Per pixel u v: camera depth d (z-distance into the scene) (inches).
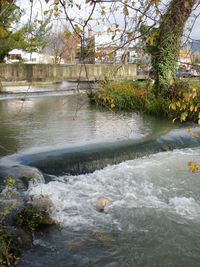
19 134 448.1
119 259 210.2
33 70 1026.1
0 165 320.5
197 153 415.5
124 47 142.2
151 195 301.9
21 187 279.6
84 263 204.5
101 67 1034.1
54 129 476.7
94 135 443.2
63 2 138.2
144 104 618.2
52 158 343.3
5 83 984.3
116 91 655.1
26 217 233.0
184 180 336.2
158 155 401.4
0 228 213.8
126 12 133.7
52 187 296.4
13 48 981.2
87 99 796.0
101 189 308.7
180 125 515.8
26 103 752.3
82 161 346.9
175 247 223.9
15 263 194.9
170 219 258.5
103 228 243.3
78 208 269.6
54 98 834.2
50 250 212.7
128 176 339.6
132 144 405.4
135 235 236.2
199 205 284.5
